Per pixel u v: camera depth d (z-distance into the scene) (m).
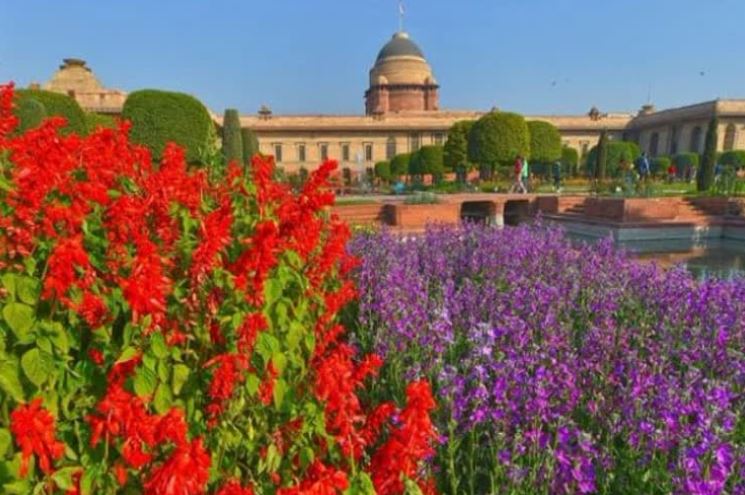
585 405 2.65
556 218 17.12
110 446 1.44
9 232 1.46
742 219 14.41
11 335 1.42
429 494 1.95
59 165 1.68
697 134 55.03
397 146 58.94
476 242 6.56
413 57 73.94
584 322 3.97
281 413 1.85
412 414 1.53
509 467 2.14
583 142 62.47
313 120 57.84
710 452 1.94
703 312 3.83
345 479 1.38
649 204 14.88
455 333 3.61
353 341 3.68
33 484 1.33
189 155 18.75
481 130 29.64
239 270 1.88
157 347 1.52
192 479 1.14
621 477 2.21
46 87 41.81
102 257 1.69
